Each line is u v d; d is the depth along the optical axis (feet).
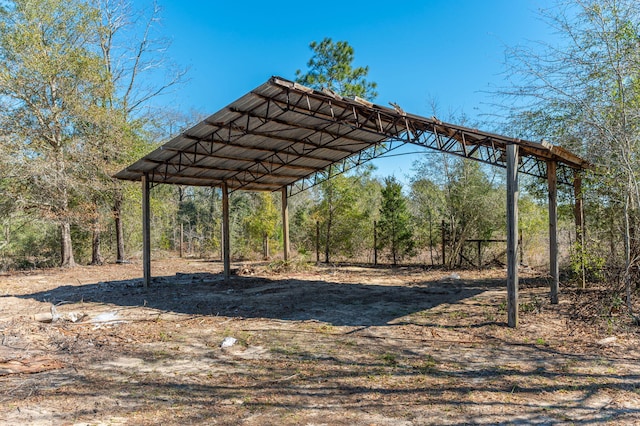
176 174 40.45
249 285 39.81
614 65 23.17
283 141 37.14
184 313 26.99
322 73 68.90
